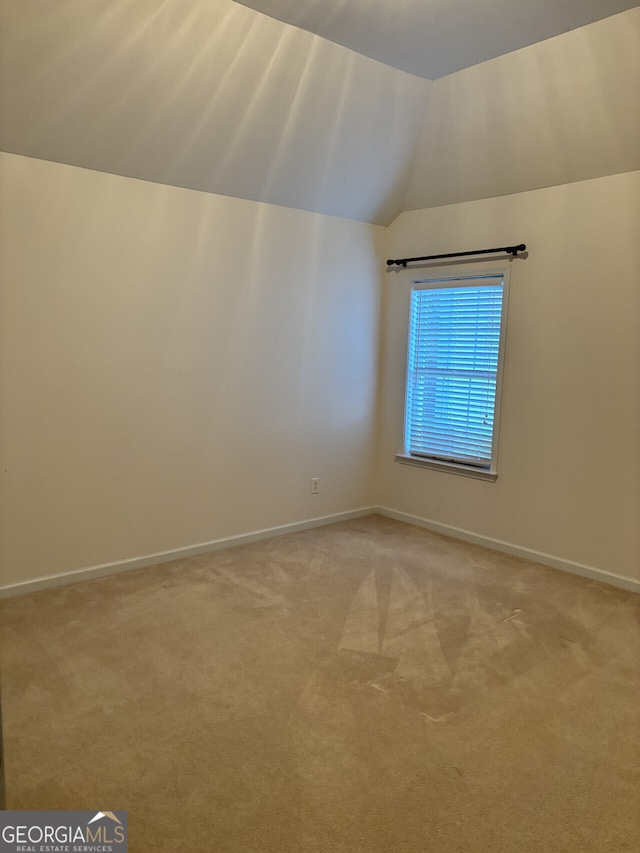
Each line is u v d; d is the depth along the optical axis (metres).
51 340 3.08
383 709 2.26
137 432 3.45
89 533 3.34
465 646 2.74
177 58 2.79
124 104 2.88
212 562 3.68
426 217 4.27
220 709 2.24
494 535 4.04
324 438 4.38
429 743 2.08
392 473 4.68
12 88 2.61
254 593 3.24
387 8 2.70
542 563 3.79
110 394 3.31
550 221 3.60
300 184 3.79
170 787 1.86
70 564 3.29
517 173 3.64
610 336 3.40
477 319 4.05
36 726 2.12
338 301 4.31
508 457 3.92
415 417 4.52
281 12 2.75
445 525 4.33
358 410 4.57
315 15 2.77
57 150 2.93
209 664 2.54
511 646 2.75
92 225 3.13
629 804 1.83
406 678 2.47
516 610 3.11
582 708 2.30
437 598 3.24
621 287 3.34
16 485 3.06
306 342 4.16
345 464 4.56
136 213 3.27
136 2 2.51
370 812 1.78
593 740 2.12
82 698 2.29
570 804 1.83
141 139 3.07
